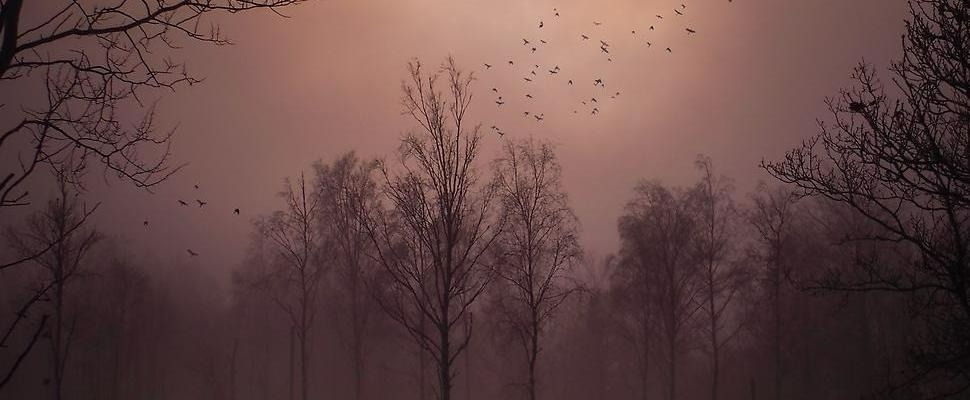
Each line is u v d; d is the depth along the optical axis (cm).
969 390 1212
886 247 2295
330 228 3356
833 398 3731
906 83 902
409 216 1712
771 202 3195
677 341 3559
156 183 511
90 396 4547
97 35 454
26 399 4459
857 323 3409
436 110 1730
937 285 936
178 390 5978
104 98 473
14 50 403
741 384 4250
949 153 907
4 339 336
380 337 3534
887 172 923
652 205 3341
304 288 3152
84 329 3678
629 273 3431
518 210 2270
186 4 486
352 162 3108
